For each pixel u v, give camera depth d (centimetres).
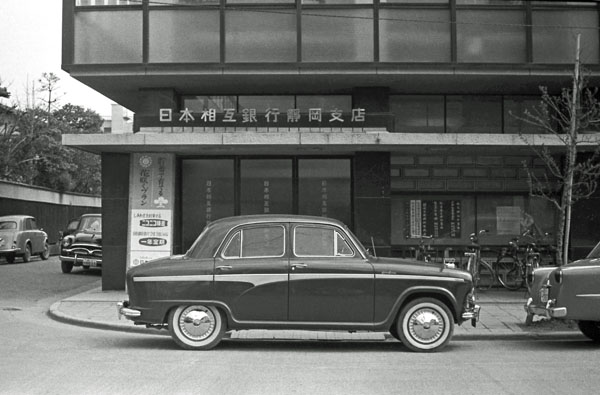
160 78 1519
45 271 2266
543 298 1005
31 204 3098
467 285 941
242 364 840
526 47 1503
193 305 934
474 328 1133
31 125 3469
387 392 696
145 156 1552
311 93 1642
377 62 1474
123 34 1499
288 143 1411
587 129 1551
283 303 920
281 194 1609
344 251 942
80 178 4156
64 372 781
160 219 1542
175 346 975
